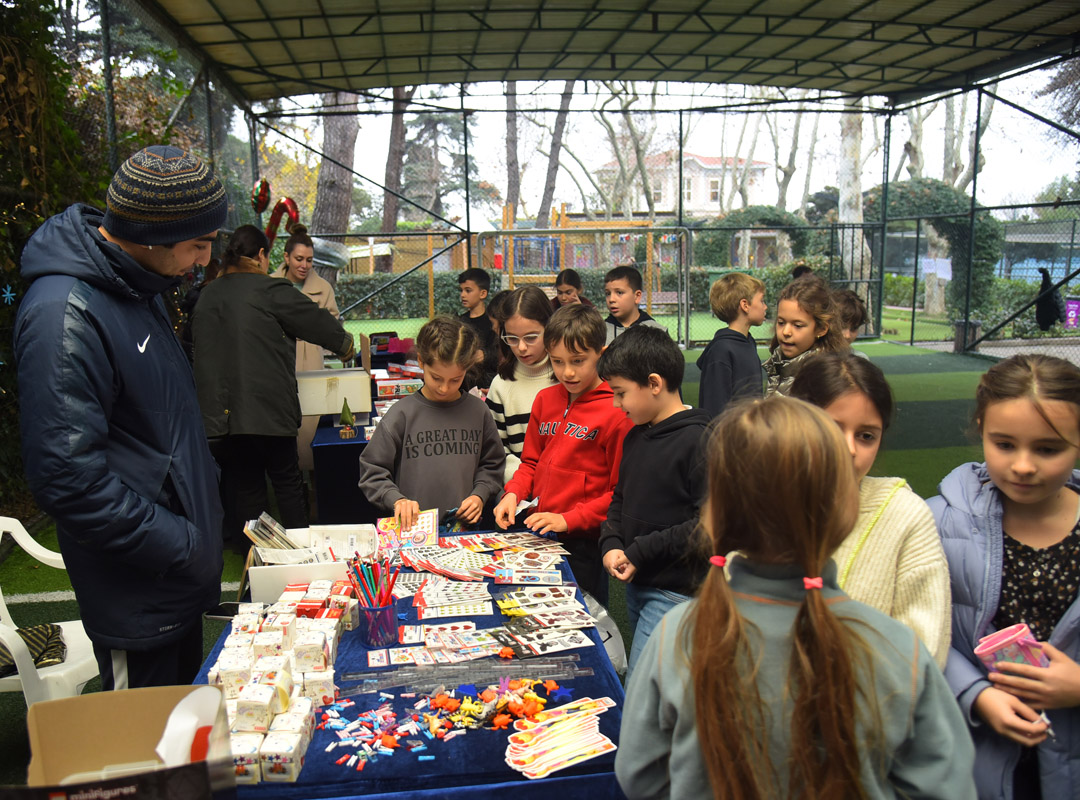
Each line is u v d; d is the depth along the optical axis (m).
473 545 2.51
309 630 1.77
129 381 1.84
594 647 1.87
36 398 1.70
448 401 2.96
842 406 1.54
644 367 2.18
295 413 4.12
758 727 0.99
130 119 6.32
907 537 1.50
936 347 13.48
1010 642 1.35
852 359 1.60
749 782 0.98
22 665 2.21
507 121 25.97
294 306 4.01
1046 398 1.36
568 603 2.09
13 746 2.57
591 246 18.23
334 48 9.10
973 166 11.84
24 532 2.65
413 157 32.03
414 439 2.93
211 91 8.91
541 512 2.74
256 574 2.14
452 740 1.51
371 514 4.25
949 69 11.28
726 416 1.10
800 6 8.53
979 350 12.83
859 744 0.96
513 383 3.36
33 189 4.67
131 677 1.99
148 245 1.83
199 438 2.08
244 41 8.38
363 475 2.86
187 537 1.91
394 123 21.47
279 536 2.38
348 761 1.45
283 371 4.03
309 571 2.15
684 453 2.17
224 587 3.96
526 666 1.77
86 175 5.21
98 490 1.74
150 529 1.82
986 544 1.53
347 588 2.05
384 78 10.83
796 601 1.03
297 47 8.91
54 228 1.84
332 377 4.41
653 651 1.14
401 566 2.35
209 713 1.17
